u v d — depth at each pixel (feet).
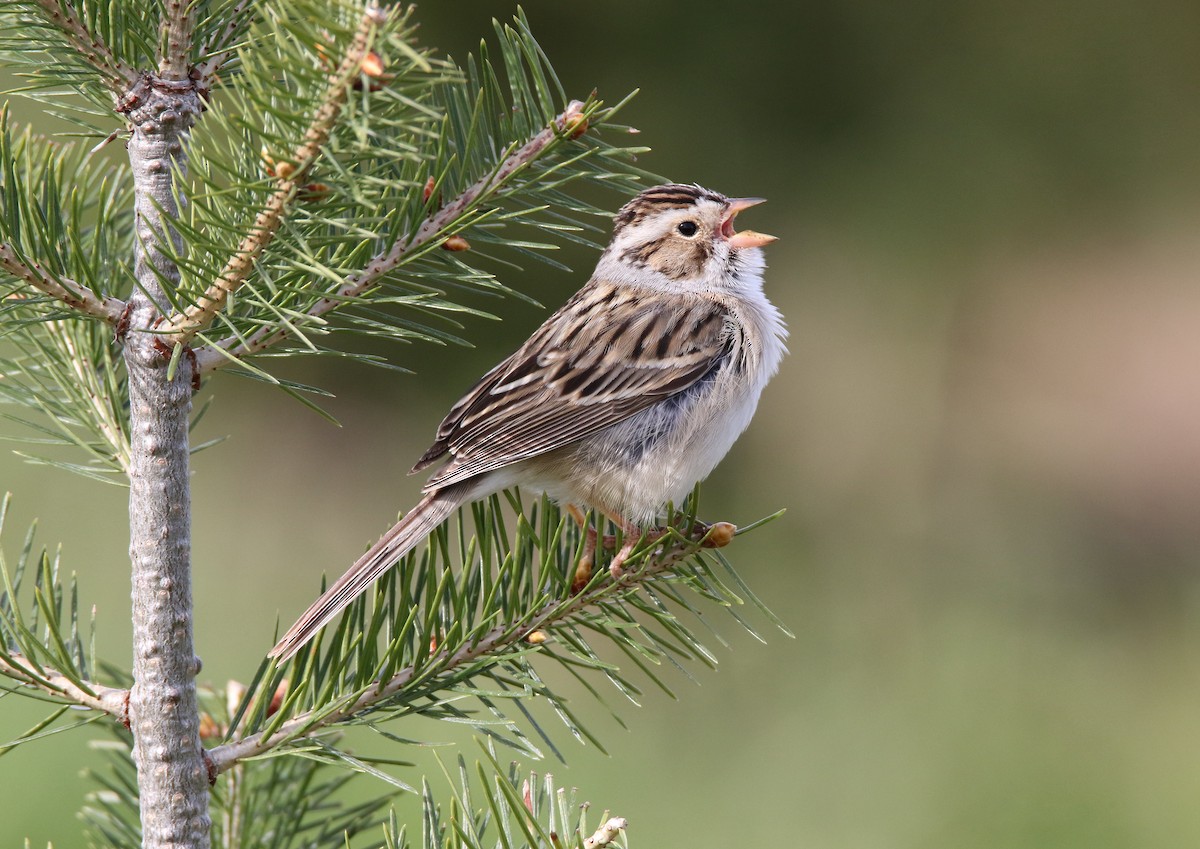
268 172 12.23
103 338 16.56
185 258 12.59
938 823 40.01
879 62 64.44
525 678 14.61
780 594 56.13
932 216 67.82
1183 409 75.41
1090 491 69.26
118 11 13.28
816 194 66.39
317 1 11.28
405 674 14.44
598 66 62.49
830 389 68.90
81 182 17.13
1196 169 68.49
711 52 62.44
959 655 51.26
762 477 65.41
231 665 45.27
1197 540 65.10
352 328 14.08
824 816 41.06
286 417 63.57
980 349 71.46
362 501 60.03
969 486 67.31
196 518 56.49
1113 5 64.28
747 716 46.19
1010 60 65.00
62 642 13.51
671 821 39.81
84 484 50.47
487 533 15.57
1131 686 49.21
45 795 32.91
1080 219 69.77
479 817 13.88
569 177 14.03
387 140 11.85
